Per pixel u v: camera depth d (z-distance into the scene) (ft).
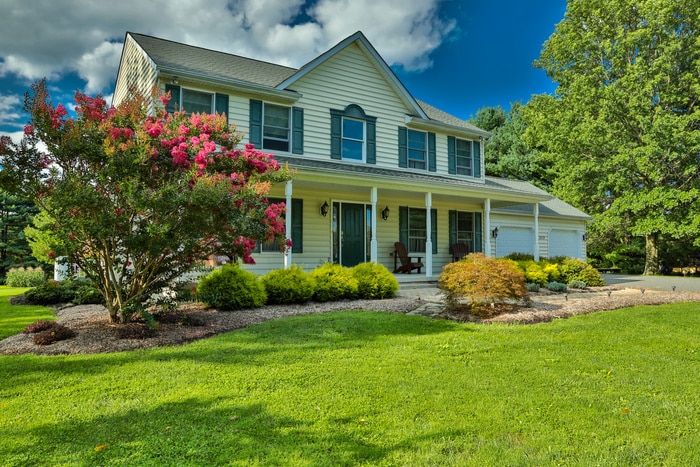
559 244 67.62
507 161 102.37
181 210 18.72
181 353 15.84
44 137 17.81
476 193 45.24
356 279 31.73
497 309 25.98
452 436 9.45
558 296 35.94
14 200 79.51
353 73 44.73
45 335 17.37
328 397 11.59
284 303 28.60
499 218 58.70
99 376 13.15
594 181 74.95
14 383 12.54
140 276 20.74
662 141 64.13
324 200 42.96
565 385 12.91
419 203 50.24
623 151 67.92
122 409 10.72
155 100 21.52
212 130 21.56
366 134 45.14
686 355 16.51
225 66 41.60
